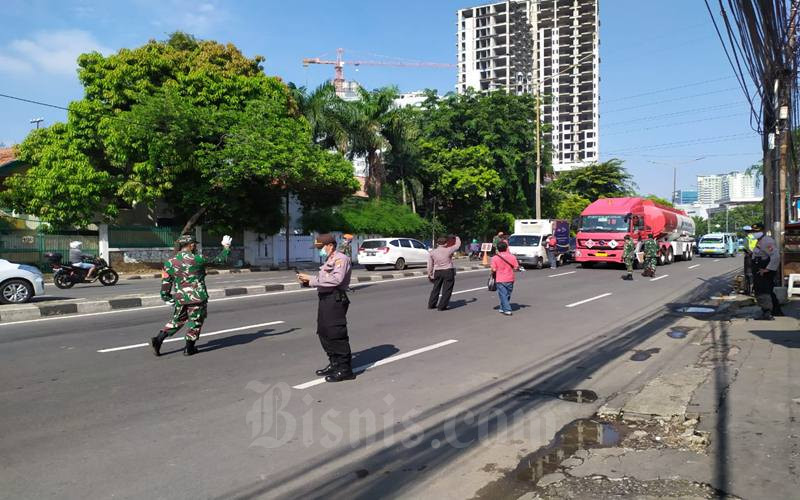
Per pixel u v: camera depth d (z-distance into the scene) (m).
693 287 17.67
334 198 29.81
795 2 7.88
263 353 8.08
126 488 3.91
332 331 6.58
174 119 23.06
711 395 5.95
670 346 8.78
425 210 44.59
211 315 11.74
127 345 8.64
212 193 26.08
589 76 142.88
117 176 24.19
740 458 4.35
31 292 13.44
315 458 4.46
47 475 4.10
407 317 11.52
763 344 8.48
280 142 25.00
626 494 3.83
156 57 25.45
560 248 29.78
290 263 32.41
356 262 35.31
